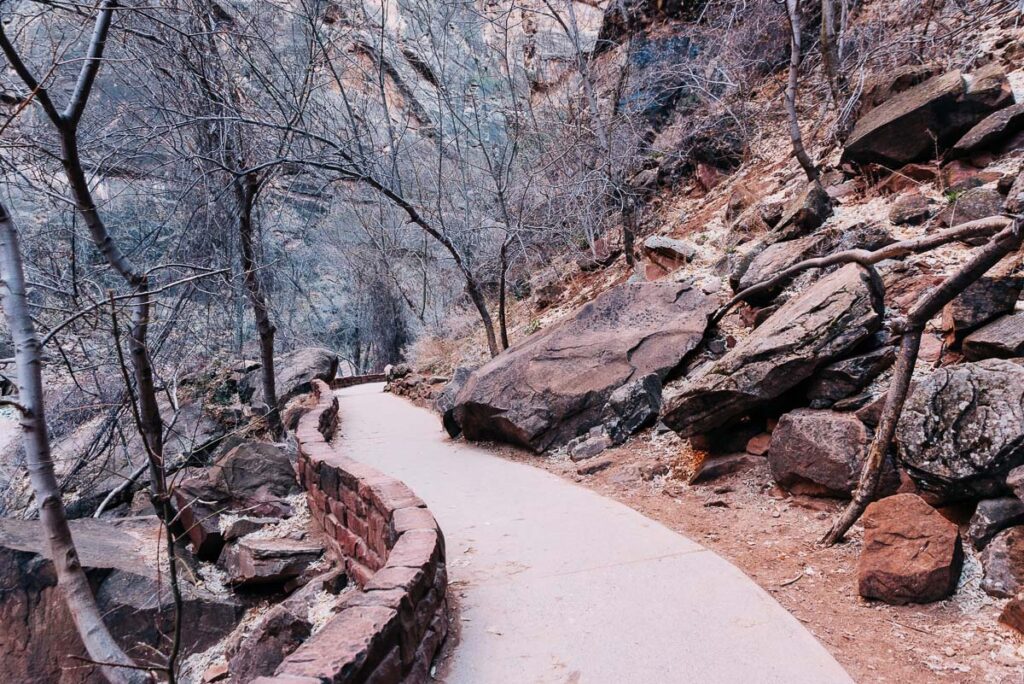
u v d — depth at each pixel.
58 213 8.63
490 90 12.88
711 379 5.72
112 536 6.57
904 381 4.14
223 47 8.85
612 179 11.91
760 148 12.49
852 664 3.06
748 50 13.13
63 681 5.24
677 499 5.61
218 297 9.73
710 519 5.11
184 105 8.36
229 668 4.73
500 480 6.87
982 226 3.93
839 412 5.08
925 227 7.22
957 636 3.19
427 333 19.88
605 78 13.44
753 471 5.52
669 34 13.65
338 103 11.96
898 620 3.41
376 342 26.92
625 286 9.15
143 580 5.73
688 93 13.84
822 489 4.79
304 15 8.70
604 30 14.84
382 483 4.88
